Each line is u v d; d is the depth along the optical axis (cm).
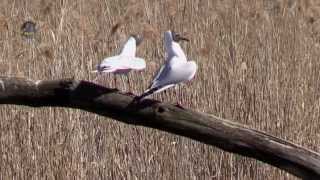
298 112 1170
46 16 1389
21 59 1191
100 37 1266
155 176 1088
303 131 1157
